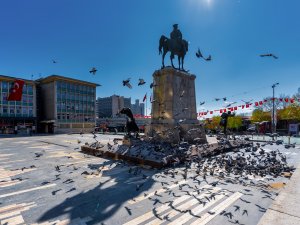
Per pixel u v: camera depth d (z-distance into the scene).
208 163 9.67
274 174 8.10
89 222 4.54
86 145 14.52
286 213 4.27
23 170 9.06
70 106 55.12
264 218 4.09
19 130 49.38
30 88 52.06
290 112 37.41
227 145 14.13
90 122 58.97
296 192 5.48
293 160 11.20
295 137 26.58
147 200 5.69
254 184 6.96
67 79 54.03
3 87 46.94
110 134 41.22
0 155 13.21
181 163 9.91
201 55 10.39
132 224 4.46
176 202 5.55
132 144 12.05
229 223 4.48
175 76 14.75
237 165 9.05
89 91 59.72
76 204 5.44
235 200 5.67
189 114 15.49
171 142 12.85
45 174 8.38
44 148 17.12
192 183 7.11
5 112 47.19
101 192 6.32
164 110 14.48
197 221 4.57
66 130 53.44
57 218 4.71
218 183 7.09
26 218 4.70
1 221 4.55
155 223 4.50
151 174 8.28
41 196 5.99
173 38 15.88
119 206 5.32
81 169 9.18
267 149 15.45
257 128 33.53
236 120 39.47
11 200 5.70
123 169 9.14
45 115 54.91
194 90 16.22
